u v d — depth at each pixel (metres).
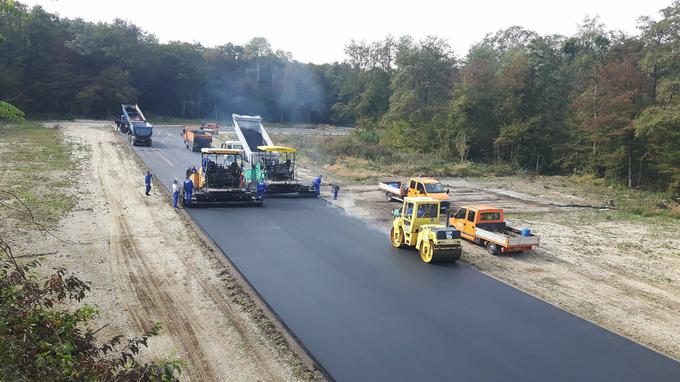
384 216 25.88
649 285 17.33
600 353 11.91
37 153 38.53
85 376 5.78
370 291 15.05
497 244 19.80
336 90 116.94
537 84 52.84
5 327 6.06
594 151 45.44
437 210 19.20
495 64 64.06
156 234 19.86
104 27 89.75
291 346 11.51
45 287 6.79
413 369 10.70
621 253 21.17
